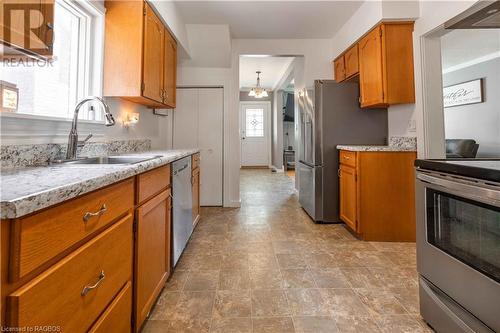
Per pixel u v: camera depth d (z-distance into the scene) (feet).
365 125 9.93
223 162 12.67
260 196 15.08
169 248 5.75
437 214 4.17
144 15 6.41
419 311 4.77
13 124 3.98
